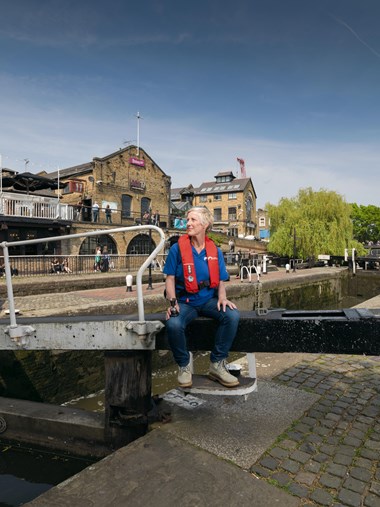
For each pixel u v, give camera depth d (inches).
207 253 109.2
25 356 226.8
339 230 1097.4
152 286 511.2
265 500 82.5
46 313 269.1
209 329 112.3
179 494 84.2
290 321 107.2
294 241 1011.3
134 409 120.0
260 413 124.9
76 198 1048.8
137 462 96.6
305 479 90.1
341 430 113.7
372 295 845.2
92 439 129.3
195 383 108.5
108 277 542.9
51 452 136.2
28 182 759.1
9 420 142.0
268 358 184.2
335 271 845.8
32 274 587.5
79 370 259.8
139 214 1143.0
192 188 2298.2
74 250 781.3
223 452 101.3
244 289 525.3
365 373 163.6
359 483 88.7
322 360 180.7
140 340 112.0
